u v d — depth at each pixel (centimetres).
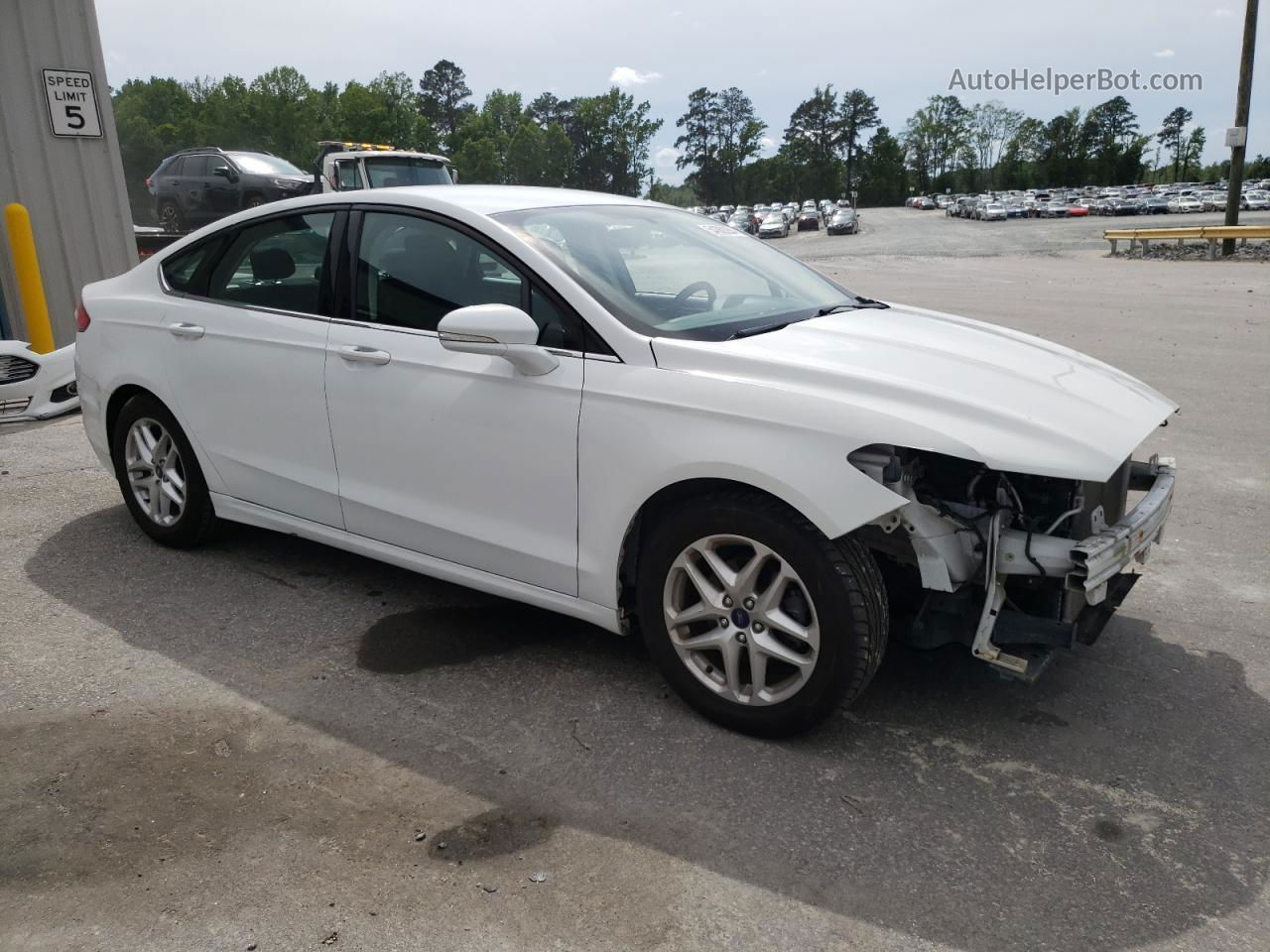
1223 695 334
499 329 303
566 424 316
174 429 441
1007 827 265
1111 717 321
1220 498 545
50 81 859
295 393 388
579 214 374
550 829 263
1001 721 319
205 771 288
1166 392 816
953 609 298
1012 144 14500
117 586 422
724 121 16775
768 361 293
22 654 360
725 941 223
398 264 364
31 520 506
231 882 241
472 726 314
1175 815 270
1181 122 15662
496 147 14262
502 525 341
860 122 15912
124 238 931
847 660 282
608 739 307
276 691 335
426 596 415
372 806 272
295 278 395
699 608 307
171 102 11544
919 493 292
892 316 374
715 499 294
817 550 279
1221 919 231
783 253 441
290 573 438
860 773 290
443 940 223
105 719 316
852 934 226
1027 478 298
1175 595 418
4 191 844
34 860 249
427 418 349
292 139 10794
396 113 12006
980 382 297
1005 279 2044
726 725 312
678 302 338
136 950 220
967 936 226
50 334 860
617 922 229
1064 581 294
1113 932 227
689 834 261
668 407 297
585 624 390
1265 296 1574
